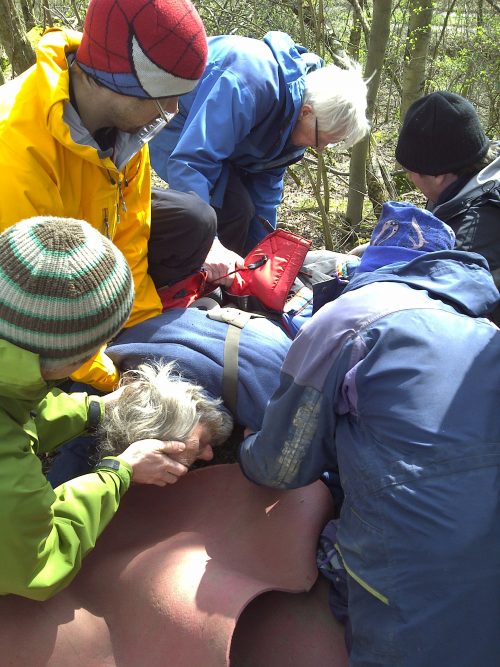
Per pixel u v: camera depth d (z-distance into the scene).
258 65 2.59
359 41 6.22
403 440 1.36
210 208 2.43
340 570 1.71
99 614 1.66
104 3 1.60
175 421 1.80
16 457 1.35
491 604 1.27
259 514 1.89
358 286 1.60
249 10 5.71
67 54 1.77
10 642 1.54
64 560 1.47
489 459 1.32
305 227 4.96
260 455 1.72
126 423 1.79
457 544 1.28
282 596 1.74
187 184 2.60
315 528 1.86
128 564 1.74
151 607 1.63
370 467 1.39
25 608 1.59
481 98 6.69
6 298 1.22
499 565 1.28
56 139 1.73
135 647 1.60
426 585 1.29
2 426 1.34
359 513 1.42
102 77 1.67
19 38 4.33
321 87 2.66
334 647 1.65
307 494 1.94
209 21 5.62
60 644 1.57
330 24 5.43
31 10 6.04
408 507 1.32
